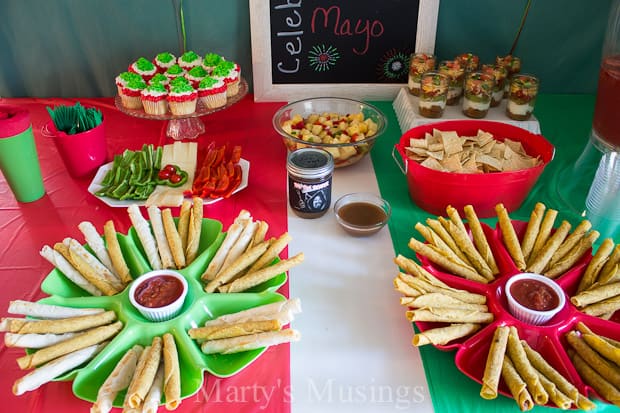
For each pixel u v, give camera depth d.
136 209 1.12
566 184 1.43
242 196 1.37
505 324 0.90
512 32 1.82
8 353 0.93
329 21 1.75
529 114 1.59
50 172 1.47
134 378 0.80
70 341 0.85
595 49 1.83
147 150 1.43
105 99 1.90
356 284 1.09
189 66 1.62
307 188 1.22
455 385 0.87
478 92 1.55
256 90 1.84
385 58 1.82
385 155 1.58
